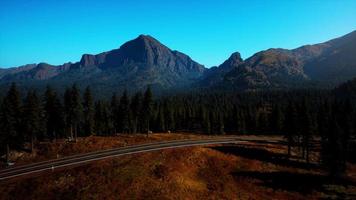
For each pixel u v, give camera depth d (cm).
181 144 7781
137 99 9794
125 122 10281
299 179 6412
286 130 7844
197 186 5650
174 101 15912
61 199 4638
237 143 8488
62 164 5781
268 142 9250
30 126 7231
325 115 8225
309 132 7469
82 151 6956
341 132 7131
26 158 6650
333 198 5575
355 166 7438
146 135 9269
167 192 5172
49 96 8319
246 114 12406
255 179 6253
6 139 6506
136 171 5562
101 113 10456
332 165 6644
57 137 9162
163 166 5962
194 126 13250
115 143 7731
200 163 6619
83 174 5269
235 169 6644
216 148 7612
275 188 5941
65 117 8381
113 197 4784
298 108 8300
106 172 5359
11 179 5022
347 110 9456
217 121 11794
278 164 7188
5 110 6644
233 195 5519
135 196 4903
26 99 7369
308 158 7481
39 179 5034
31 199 4575
